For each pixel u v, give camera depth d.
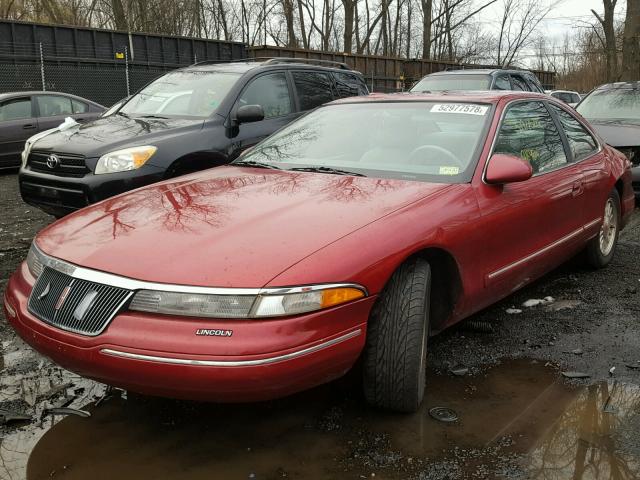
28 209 7.91
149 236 2.73
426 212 3.04
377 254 2.66
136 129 5.88
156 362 2.34
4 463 2.57
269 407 3.02
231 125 6.25
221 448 2.69
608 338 3.89
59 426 2.86
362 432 2.80
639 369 3.46
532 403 3.08
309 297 2.42
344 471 2.52
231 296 2.37
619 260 5.68
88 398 3.12
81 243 2.77
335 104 4.55
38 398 3.10
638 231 6.84
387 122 4.08
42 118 11.53
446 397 3.13
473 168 3.51
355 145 3.97
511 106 4.10
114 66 14.64
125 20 25.59
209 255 2.54
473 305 3.42
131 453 2.65
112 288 2.48
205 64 7.43
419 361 2.83
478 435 2.78
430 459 2.60
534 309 4.42
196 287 2.39
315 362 2.44
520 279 3.87
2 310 4.26
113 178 5.31
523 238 3.75
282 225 2.77
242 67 7.03
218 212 2.97
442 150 3.69
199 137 5.91
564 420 2.91
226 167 4.06
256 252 2.54
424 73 19.92
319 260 2.52
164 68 15.44
